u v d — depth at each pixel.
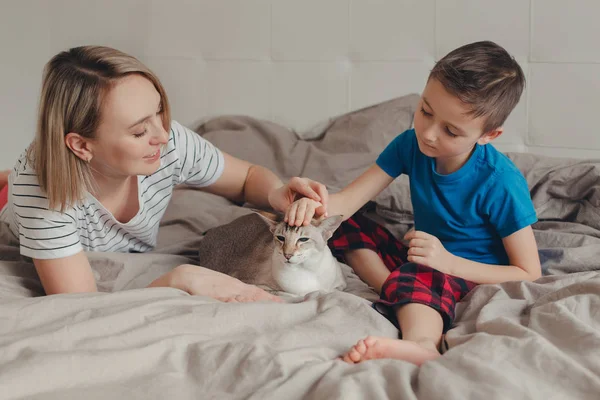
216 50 2.46
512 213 1.45
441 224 1.55
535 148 2.19
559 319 1.11
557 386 0.95
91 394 0.98
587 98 2.11
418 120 1.39
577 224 1.72
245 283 1.47
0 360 1.03
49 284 1.39
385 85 2.32
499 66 1.36
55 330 1.10
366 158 2.10
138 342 1.11
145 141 1.30
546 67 2.14
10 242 1.63
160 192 1.58
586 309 1.16
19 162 1.44
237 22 2.43
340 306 1.24
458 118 1.33
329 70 2.36
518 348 1.02
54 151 1.29
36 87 2.61
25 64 2.57
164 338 1.09
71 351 1.03
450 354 1.04
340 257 1.69
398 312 1.30
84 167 1.36
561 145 2.16
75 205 1.39
